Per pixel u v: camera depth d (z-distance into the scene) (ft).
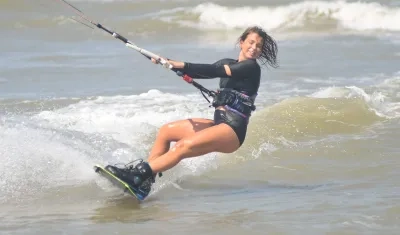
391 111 130.93
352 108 127.75
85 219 77.41
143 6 273.13
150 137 112.47
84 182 89.81
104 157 98.02
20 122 116.88
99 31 239.50
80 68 181.47
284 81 163.12
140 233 72.13
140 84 162.61
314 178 95.04
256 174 97.50
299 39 228.84
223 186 92.17
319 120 122.01
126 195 86.58
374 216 75.66
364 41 220.43
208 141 82.07
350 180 92.99
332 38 228.63
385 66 179.83
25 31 238.27
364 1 271.49
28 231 73.05
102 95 150.71
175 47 214.90
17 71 177.06
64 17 252.62
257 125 117.08
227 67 82.38
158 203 84.02
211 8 262.26
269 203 82.64
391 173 95.45
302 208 79.71
